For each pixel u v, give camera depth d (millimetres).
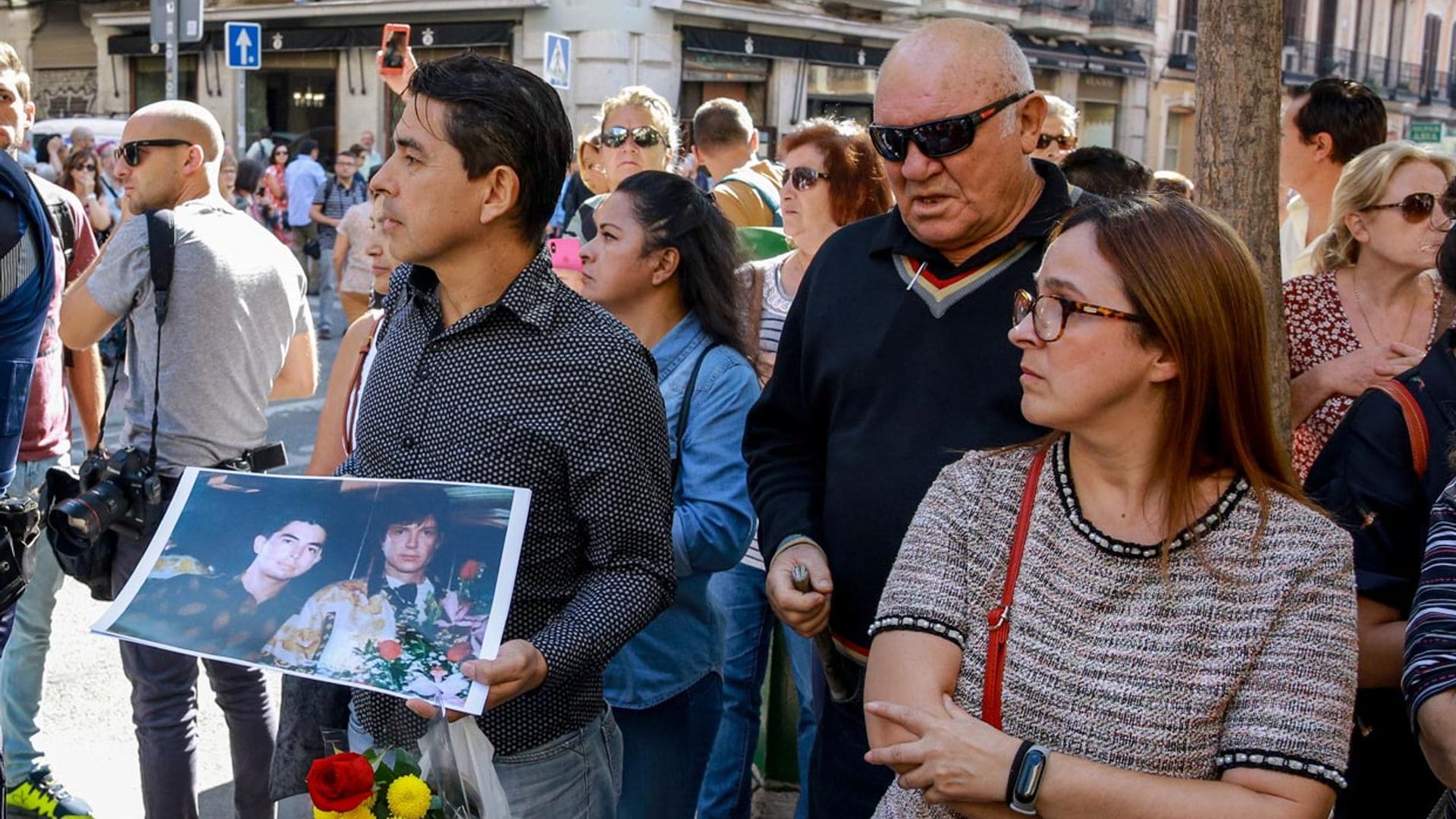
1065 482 1618
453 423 1962
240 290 3287
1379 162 3045
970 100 2123
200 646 1827
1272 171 3033
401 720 2037
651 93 5473
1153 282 1521
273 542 1905
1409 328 3119
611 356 1984
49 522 3068
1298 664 1470
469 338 1977
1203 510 1547
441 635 1770
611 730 2230
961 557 1636
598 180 5695
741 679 3475
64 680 4582
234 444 3320
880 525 2193
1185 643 1501
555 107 1993
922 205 2184
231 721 3254
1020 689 1549
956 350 2189
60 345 3758
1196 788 1451
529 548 1971
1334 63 31719
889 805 1686
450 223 1913
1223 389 1552
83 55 22688
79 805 3674
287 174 16406
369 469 2078
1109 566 1544
